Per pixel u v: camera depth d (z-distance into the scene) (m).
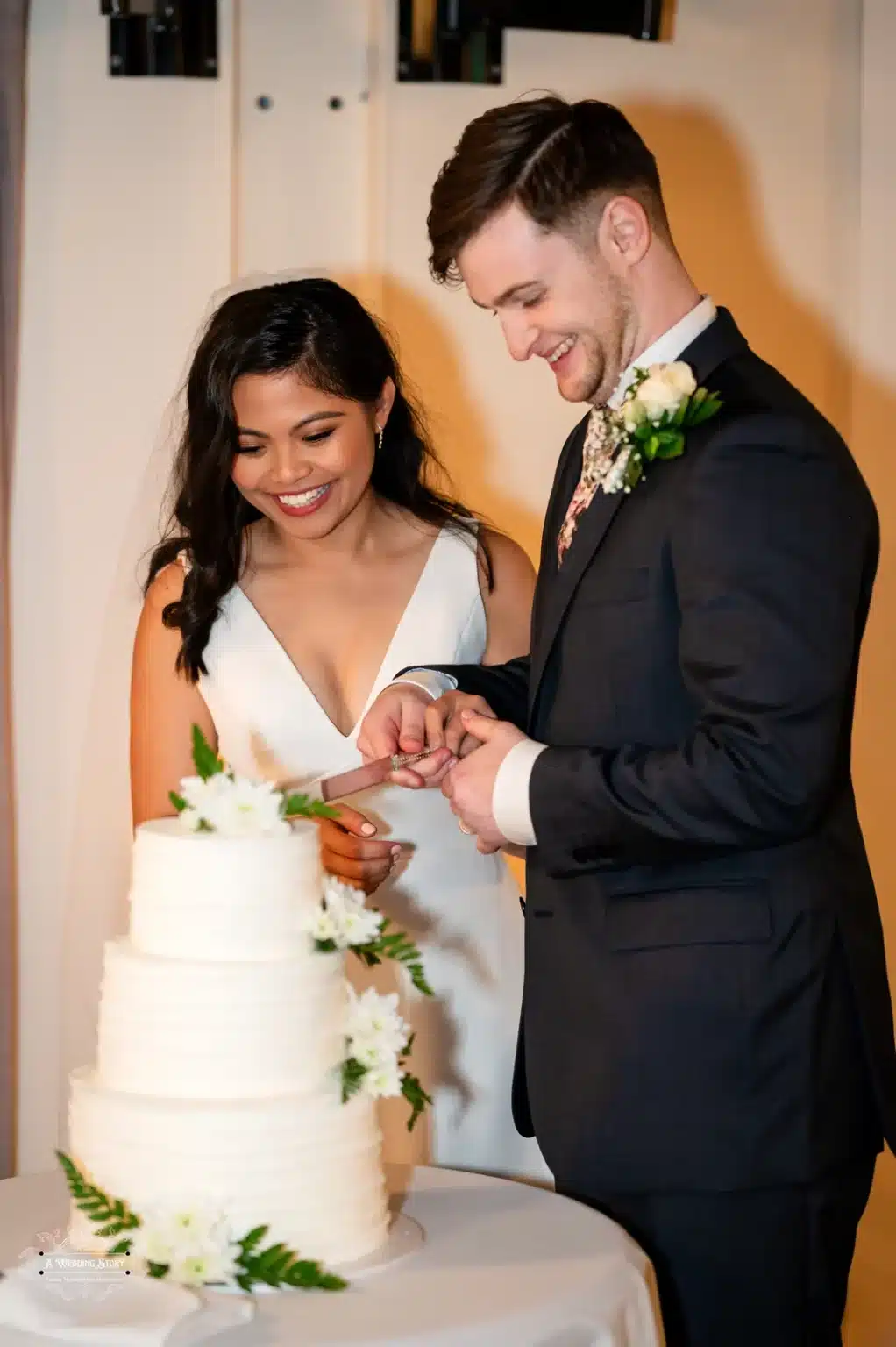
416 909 2.70
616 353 2.06
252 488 2.60
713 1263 1.95
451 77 3.95
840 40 4.15
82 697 3.99
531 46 4.03
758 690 1.81
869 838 4.15
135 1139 1.68
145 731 2.79
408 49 3.94
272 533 2.79
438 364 4.06
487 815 2.01
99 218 3.96
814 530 1.85
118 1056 1.73
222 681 2.73
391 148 3.99
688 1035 1.93
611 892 2.01
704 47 4.12
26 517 3.97
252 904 1.72
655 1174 1.94
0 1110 3.84
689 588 1.89
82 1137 1.74
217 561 2.70
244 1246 1.66
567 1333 1.63
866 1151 2.03
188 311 3.99
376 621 2.78
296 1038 1.72
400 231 4.01
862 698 4.14
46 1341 1.56
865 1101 2.01
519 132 1.98
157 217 3.98
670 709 1.97
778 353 4.20
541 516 4.14
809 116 4.17
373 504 2.83
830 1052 1.96
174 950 1.73
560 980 2.07
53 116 3.94
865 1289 3.87
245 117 4.04
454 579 2.82
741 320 4.18
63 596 3.98
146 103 3.96
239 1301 1.63
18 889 3.99
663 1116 1.94
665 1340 1.89
